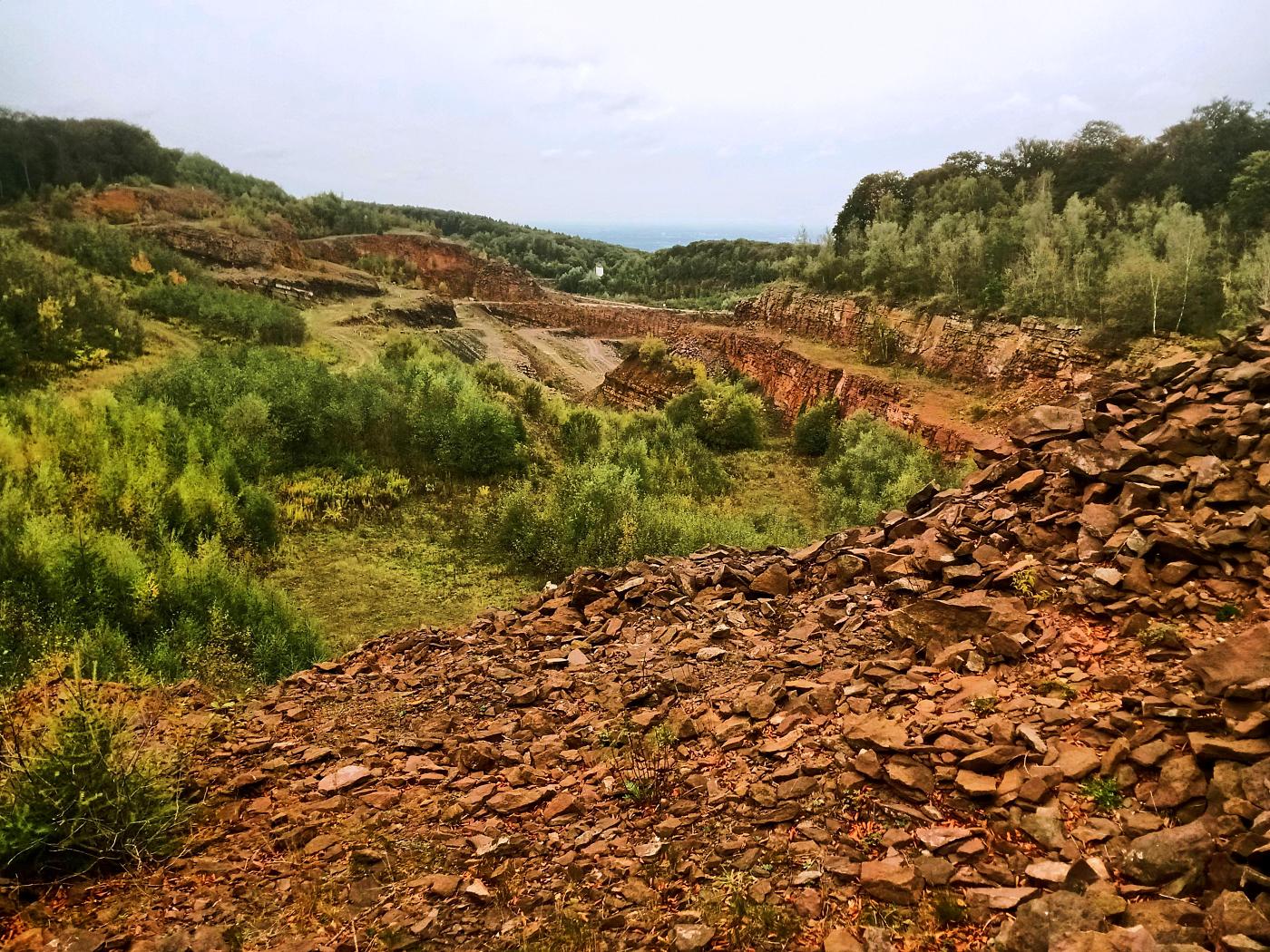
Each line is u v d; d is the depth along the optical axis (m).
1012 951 2.77
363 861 4.21
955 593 6.10
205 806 5.02
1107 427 7.25
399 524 21.25
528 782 4.98
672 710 5.58
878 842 3.60
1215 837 3.05
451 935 3.53
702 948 3.14
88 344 33.41
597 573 9.27
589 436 32.84
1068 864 3.19
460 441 25.94
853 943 2.97
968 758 3.92
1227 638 4.34
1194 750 3.49
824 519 28.97
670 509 23.66
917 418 35.78
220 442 22.03
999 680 4.77
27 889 4.04
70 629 10.39
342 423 25.59
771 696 5.26
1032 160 64.44
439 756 5.62
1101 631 4.94
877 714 4.73
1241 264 31.39
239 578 14.27
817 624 6.62
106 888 4.11
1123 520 5.93
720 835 3.95
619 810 4.43
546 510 20.25
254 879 4.14
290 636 12.27
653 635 7.30
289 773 5.49
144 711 6.69
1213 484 5.64
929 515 7.98
